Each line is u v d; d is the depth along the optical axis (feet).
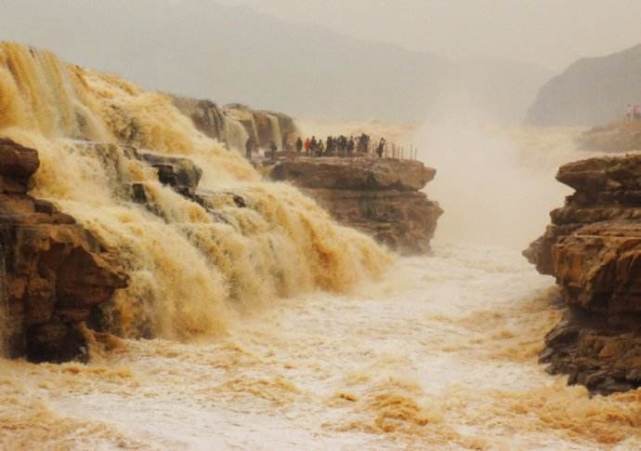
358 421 77.05
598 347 96.48
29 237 93.35
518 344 119.44
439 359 111.34
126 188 135.23
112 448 65.82
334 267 170.30
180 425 73.61
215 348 107.14
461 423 79.71
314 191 216.33
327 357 108.99
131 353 101.19
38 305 94.84
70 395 80.89
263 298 143.74
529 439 75.46
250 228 153.89
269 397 84.58
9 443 64.90
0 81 135.23
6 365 88.84
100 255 102.06
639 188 123.85
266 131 282.36
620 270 95.25
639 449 73.92
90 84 188.03
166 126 187.01
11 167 99.71
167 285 117.39
